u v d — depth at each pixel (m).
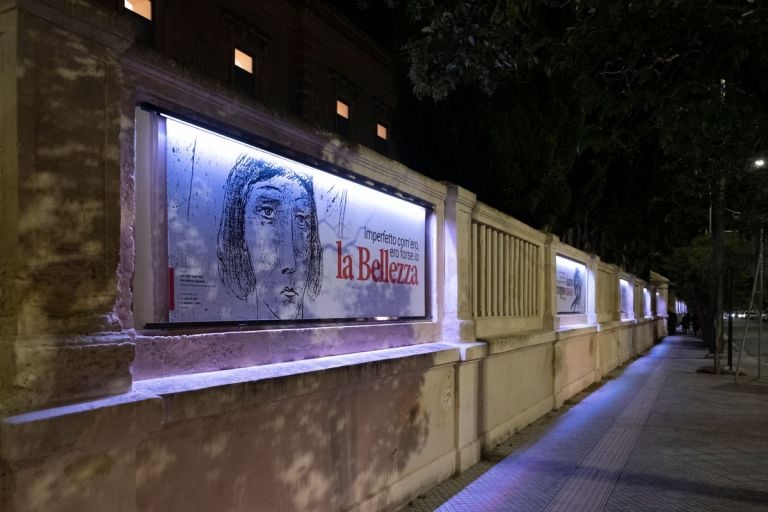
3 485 2.06
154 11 11.27
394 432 4.84
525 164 8.98
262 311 3.62
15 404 2.14
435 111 8.72
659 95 4.34
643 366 17.44
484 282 7.23
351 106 17.25
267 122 3.54
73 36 2.40
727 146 8.23
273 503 3.40
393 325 5.14
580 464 6.48
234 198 3.41
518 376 8.17
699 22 4.24
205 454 2.93
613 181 16.31
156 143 2.94
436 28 5.97
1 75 2.24
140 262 2.85
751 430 8.34
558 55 4.86
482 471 6.14
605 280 15.89
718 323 15.66
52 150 2.31
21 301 2.19
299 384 3.46
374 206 4.95
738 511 5.07
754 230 14.25
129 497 2.45
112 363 2.46
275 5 14.30
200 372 3.10
